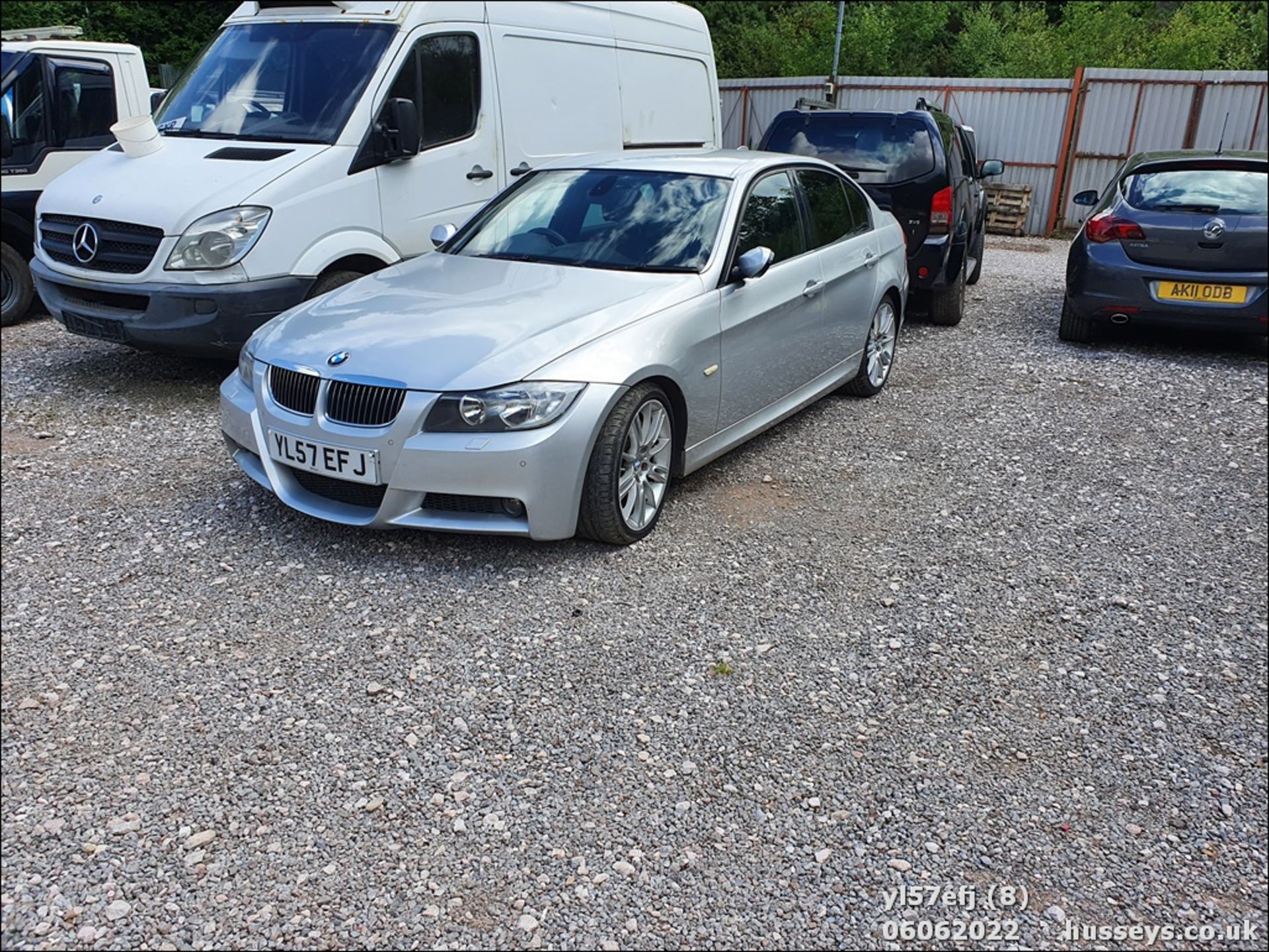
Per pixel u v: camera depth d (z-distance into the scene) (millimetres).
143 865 2504
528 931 2334
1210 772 2998
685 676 3357
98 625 3592
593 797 2779
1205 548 4531
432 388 3812
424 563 4074
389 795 2770
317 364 4031
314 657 3410
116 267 5996
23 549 4172
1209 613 3947
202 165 6074
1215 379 7258
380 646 3480
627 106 8586
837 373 5988
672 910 2410
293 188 5906
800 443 5719
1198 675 3514
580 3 7949
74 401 6199
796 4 28062
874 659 3510
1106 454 5699
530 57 7445
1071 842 2693
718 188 5055
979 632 3725
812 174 5852
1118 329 8875
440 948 2283
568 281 4598
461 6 6859
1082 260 7684
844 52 25109
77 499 4703
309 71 6527
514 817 2695
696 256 4734
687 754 2971
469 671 3342
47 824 2627
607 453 4000
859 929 2377
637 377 4070
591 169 5469
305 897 2420
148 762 2881
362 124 6266
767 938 2340
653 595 3873
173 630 3566
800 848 2621
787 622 3729
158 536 4301
